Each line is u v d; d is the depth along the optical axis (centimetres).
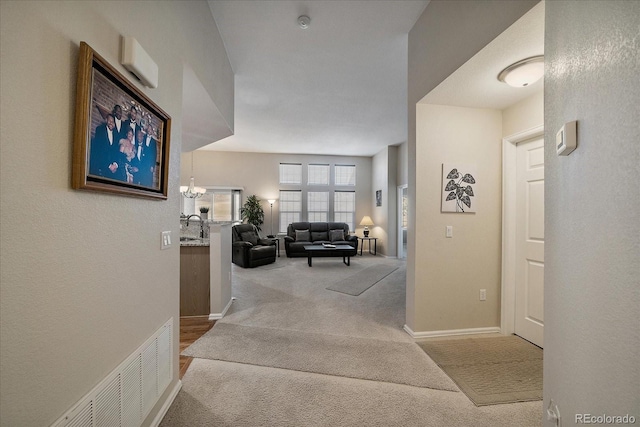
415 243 257
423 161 257
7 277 70
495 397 174
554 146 117
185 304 306
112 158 107
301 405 165
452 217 262
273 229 823
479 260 267
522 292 259
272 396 173
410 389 182
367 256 775
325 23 252
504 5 157
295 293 400
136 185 124
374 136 640
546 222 124
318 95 407
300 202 839
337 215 855
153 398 143
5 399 70
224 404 165
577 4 99
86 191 97
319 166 848
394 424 152
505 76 201
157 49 146
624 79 75
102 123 100
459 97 243
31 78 76
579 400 96
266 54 301
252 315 312
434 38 224
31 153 76
